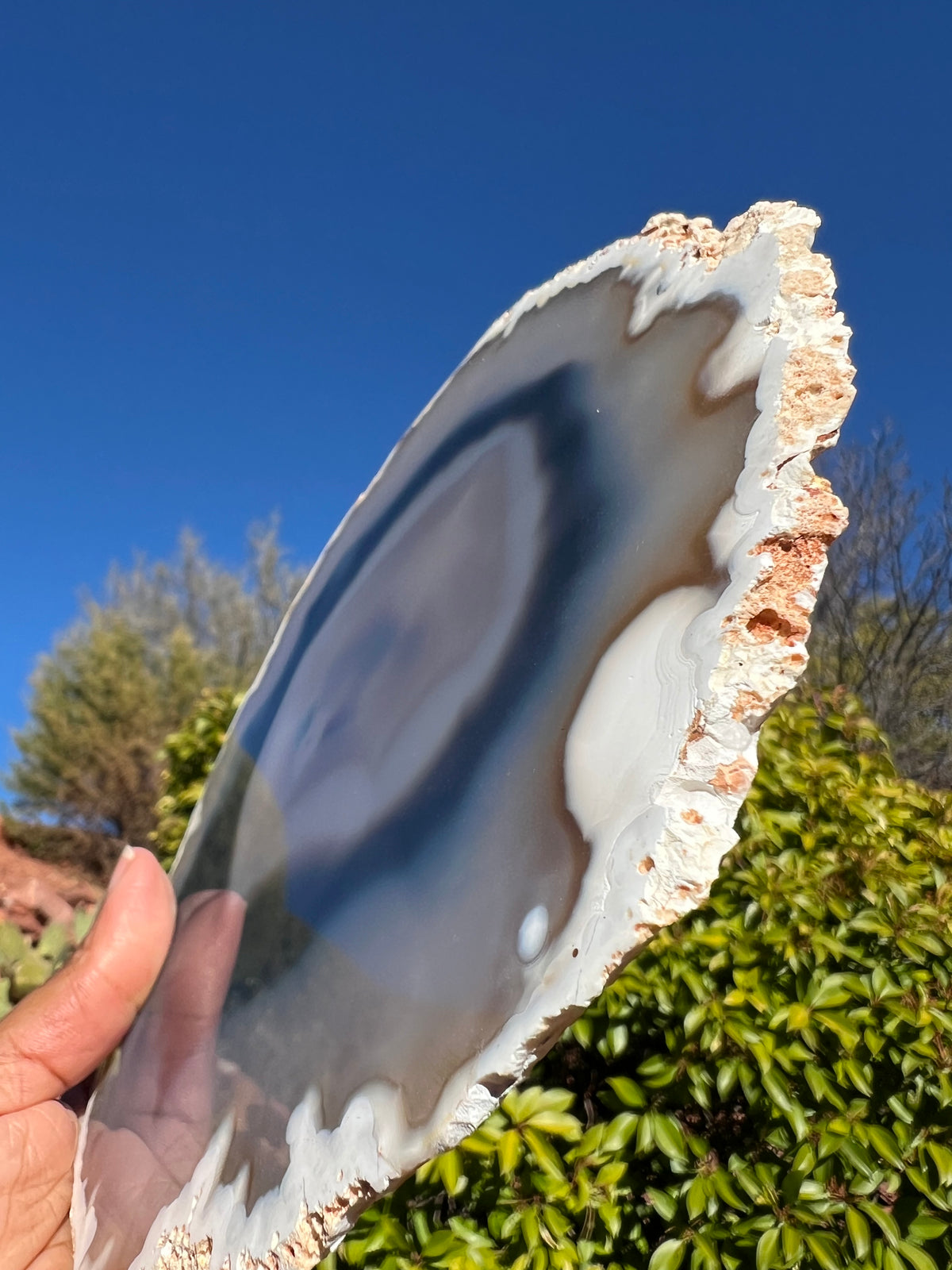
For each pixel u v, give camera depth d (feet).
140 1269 0.61
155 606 9.55
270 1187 0.52
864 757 1.55
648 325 0.60
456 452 0.77
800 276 0.51
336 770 0.68
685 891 0.40
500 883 0.48
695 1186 0.85
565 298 0.73
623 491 0.55
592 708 0.48
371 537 0.85
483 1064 0.43
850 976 0.97
